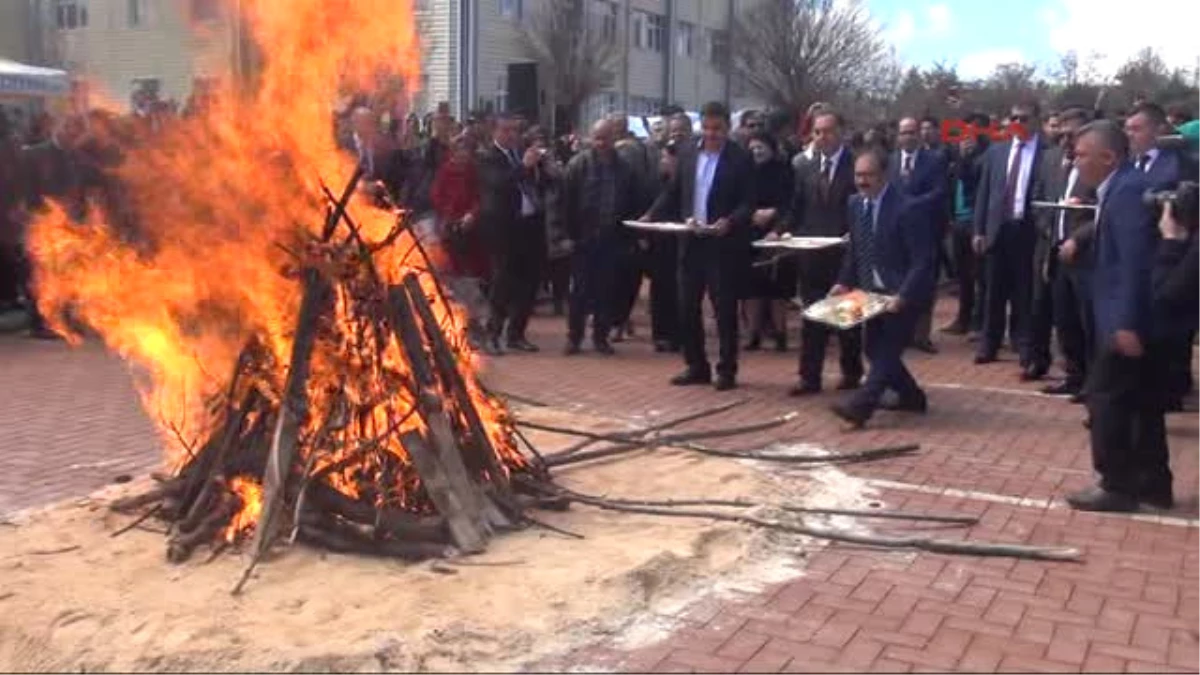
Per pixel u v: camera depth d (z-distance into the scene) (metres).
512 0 32.97
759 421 8.38
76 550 5.39
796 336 12.98
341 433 5.57
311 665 4.12
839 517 6.04
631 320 13.59
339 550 5.29
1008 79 40.41
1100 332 6.16
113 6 18.84
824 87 39.28
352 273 5.77
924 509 6.22
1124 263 5.99
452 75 31.12
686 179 9.45
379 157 10.87
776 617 4.72
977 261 12.65
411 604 4.66
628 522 5.80
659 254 11.44
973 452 7.48
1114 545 5.67
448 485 5.41
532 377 10.10
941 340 12.66
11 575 5.05
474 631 4.41
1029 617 4.75
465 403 5.87
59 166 11.48
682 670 4.23
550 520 5.82
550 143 14.05
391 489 5.50
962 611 4.81
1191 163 8.16
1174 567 5.36
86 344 11.63
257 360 5.87
